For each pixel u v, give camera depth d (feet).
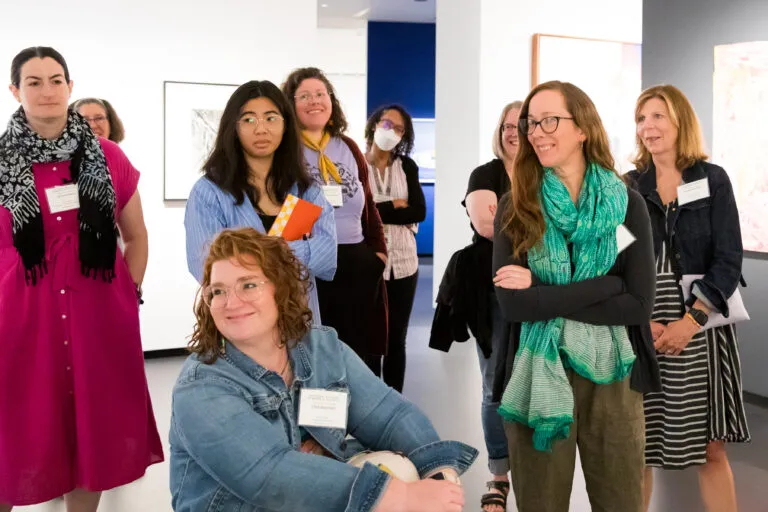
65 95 10.07
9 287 10.06
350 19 49.96
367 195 13.06
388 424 6.72
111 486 10.48
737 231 10.05
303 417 6.41
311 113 11.76
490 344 11.27
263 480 5.71
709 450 10.84
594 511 8.44
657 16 19.60
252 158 10.11
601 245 8.03
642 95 10.57
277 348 6.52
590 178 8.15
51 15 21.50
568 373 8.23
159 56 22.57
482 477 13.25
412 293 16.30
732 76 17.87
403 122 17.06
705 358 10.20
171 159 22.88
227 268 6.22
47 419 10.11
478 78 26.76
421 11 47.06
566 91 8.14
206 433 5.79
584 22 27.96
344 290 11.95
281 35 23.63
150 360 22.80
